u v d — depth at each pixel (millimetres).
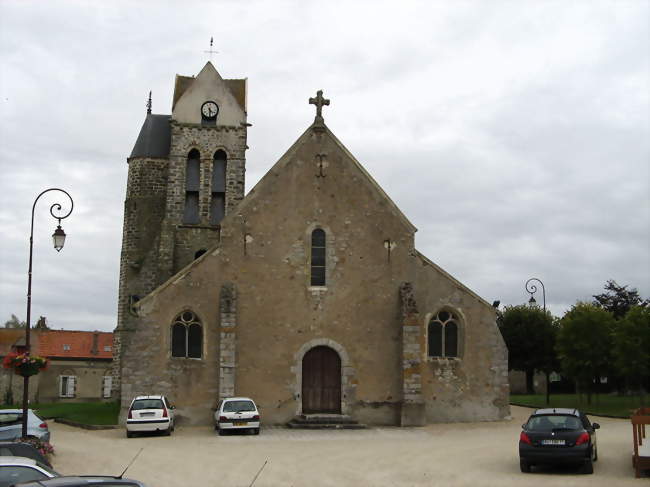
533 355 55688
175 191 39344
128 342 32031
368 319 33531
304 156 34406
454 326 34250
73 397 59531
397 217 34438
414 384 32406
